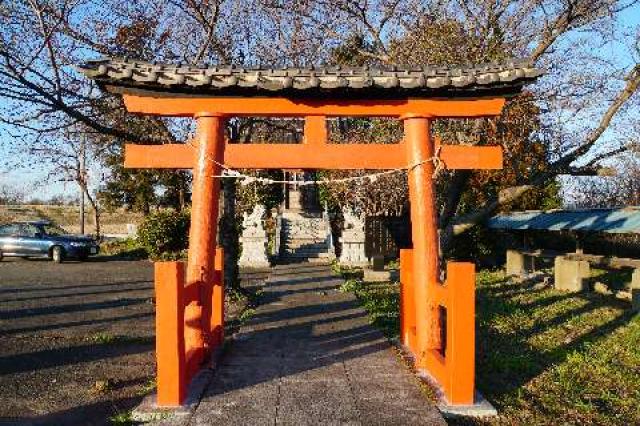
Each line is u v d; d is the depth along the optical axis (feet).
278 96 21.33
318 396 18.57
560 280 45.44
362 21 40.57
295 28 39.06
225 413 16.96
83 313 36.45
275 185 103.76
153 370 22.61
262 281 55.67
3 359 24.40
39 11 27.61
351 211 78.13
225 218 41.83
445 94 21.34
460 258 69.51
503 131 42.70
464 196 72.54
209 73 20.74
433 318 21.50
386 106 21.86
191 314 21.59
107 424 16.71
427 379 19.93
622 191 78.18
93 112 33.30
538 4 36.22
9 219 139.33
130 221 145.07
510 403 18.60
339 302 40.63
